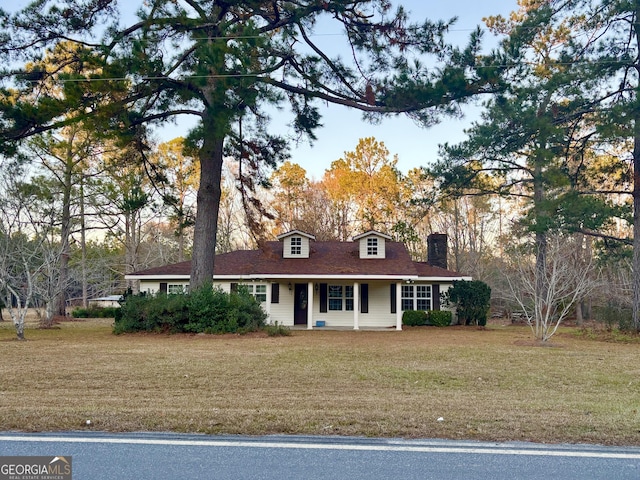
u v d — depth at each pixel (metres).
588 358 13.38
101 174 29.23
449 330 23.33
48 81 16.97
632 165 21.73
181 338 17.72
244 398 7.71
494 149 22.02
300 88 18.73
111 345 15.48
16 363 11.56
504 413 6.60
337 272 23.78
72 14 16.56
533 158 20.58
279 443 5.24
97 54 15.54
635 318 19.84
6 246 18.22
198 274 19.78
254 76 15.62
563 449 5.10
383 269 24.05
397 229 37.69
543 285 18.28
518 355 13.75
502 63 15.55
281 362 11.95
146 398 7.70
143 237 43.38
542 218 19.34
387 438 5.44
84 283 34.06
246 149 21.00
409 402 7.39
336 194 44.41
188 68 16.66
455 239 41.25
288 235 26.20
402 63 17.44
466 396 8.15
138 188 26.19
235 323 18.77
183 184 37.53
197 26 15.96
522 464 4.65
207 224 19.92
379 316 25.67
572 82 19.42
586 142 20.80
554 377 10.33
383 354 13.70
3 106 15.21
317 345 15.87
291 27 17.78
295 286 26.12
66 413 6.37
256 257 27.17
